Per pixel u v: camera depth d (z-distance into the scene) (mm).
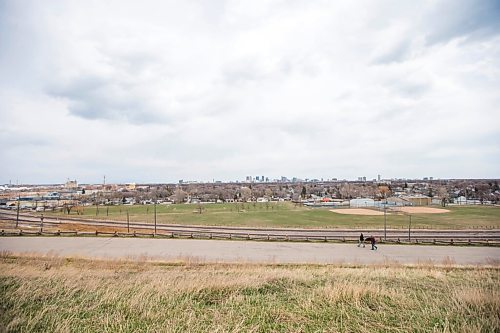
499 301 7613
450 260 30203
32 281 10016
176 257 30656
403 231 56844
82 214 97125
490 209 115188
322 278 12812
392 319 7164
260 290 10250
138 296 8328
